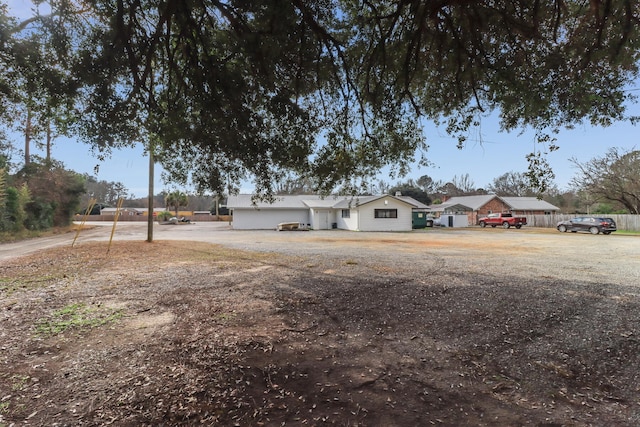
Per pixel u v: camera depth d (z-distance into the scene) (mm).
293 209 31359
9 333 3691
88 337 3578
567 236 20234
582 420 2160
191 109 5785
